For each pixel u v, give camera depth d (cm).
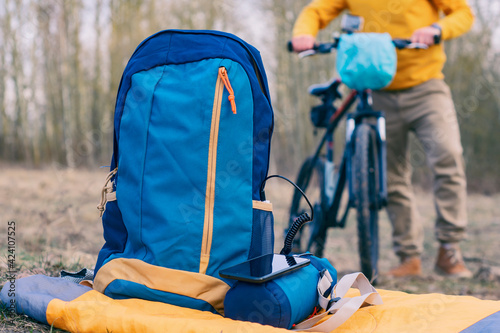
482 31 1534
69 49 1703
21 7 1103
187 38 163
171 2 1538
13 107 2159
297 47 279
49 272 206
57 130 2003
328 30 1586
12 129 2178
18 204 511
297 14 1545
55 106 1975
